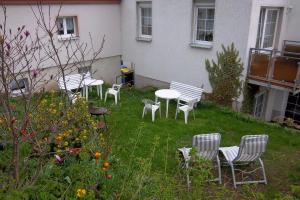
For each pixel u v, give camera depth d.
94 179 3.18
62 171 3.26
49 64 9.57
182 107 7.86
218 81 9.41
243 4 8.26
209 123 7.88
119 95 9.76
